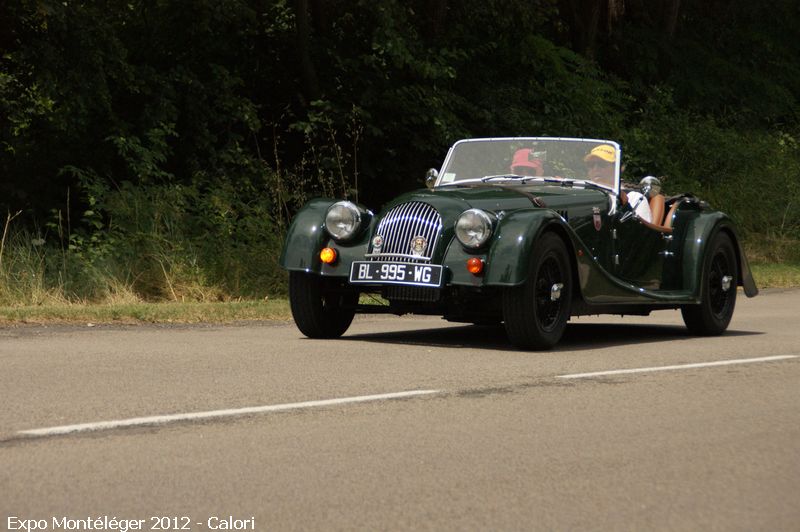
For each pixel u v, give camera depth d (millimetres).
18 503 8023
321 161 40938
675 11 63500
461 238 17016
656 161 52531
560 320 17656
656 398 12781
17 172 35594
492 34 48250
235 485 8594
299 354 16500
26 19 33500
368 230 18156
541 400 12523
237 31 40875
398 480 8805
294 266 18312
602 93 52656
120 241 30297
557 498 8328
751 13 70688
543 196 18578
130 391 12773
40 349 16906
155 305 24672
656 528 7609
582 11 56062
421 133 42938
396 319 24234
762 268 44500
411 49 41062
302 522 7633
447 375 14375
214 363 15320
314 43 42156
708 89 62625
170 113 36344
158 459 9383
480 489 8555
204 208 34000
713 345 18859
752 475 9117
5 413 11297
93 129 36500
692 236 21172
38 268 27094
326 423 11016
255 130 38656
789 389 13570
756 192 53781
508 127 46125
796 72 69812
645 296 19328
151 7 38250
